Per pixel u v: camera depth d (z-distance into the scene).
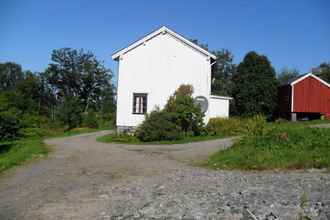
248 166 13.30
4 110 42.25
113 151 20.08
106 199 8.70
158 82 29.73
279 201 7.73
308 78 43.81
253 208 7.20
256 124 18.17
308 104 43.66
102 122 67.56
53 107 93.00
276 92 44.94
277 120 40.88
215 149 18.89
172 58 29.84
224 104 31.28
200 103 29.81
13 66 118.12
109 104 99.94
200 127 27.69
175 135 25.94
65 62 98.56
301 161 13.23
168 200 8.25
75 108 62.09
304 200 7.40
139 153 18.92
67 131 55.72
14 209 7.93
